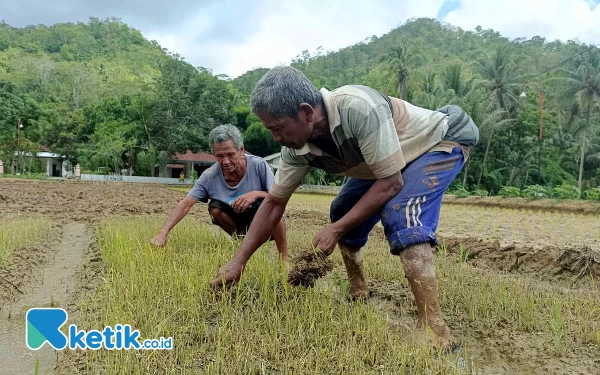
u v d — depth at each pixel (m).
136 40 130.88
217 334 2.87
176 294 3.46
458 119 3.16
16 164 46.31
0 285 4.02
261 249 4.68
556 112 41.34
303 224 9.68
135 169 47.50
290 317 3.04
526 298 3.73
